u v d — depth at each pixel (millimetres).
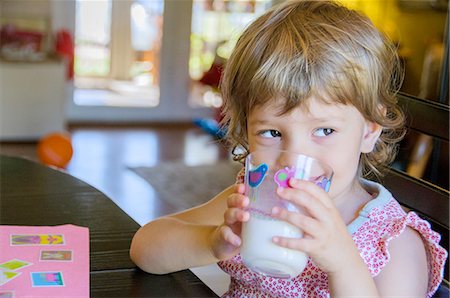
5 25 4996
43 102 4684
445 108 1107
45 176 1443
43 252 1033
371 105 960
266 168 796
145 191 3836
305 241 783
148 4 5582
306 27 961
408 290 957
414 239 998
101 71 5547
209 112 5809
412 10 3854
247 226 813
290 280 1034
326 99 911
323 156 929
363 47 958
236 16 5773
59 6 5238
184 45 5727
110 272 996
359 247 985
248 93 957
